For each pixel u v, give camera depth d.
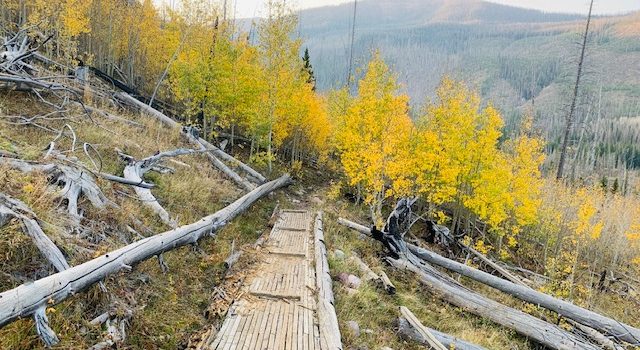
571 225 19.45
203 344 5.11
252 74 19.95
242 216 12.66
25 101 11.41
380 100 16.64
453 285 11.40
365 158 15.66
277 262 9.04
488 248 19.42
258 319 6.03
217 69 19.47
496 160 17.20
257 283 7.49
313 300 6.88
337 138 20.05
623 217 22.59
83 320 4.42
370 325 7.59
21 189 5.75
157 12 26.80
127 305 5.08
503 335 9.62
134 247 5.66
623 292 17.94
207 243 8.80
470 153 17.22
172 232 6.87
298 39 19.48
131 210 7.51
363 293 8.68
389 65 18.20
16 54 12.40
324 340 5.41
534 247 21.89
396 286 10.70
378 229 12.91
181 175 12.20
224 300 6.58
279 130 21.34
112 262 5.04
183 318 5.70
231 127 23.81
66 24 18.23
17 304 3.64
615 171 71.38
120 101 17.77
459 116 17.19
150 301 5.63
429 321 9.09
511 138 19.67
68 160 7.36
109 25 25.50
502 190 16.62
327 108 28.59
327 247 11.06
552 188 23.86
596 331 10.55
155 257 6.75
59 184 6.79
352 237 13.66
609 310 15.16
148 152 12.28
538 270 19.30
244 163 20.27
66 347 3.97
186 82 18.67
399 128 16.28
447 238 18.34
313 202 18.61
